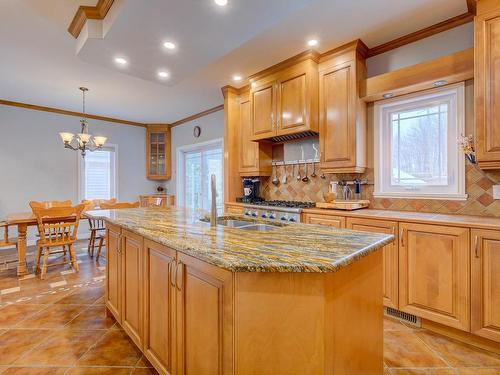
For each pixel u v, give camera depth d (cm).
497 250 180
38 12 226
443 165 255
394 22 243
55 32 256
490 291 182
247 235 150
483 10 196
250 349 105
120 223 192
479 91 198
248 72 349
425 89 257
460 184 242
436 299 205
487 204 228
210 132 523
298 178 368
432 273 207
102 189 572
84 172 548
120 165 593
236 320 106
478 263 186
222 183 510
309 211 287
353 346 121
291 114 317
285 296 104
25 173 484
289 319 104
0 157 462
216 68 336
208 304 119
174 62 260
